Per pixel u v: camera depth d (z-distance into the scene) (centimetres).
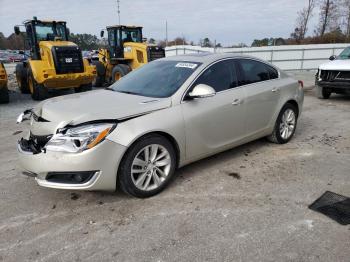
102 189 349
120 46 1427
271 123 530
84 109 363
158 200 372
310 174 440
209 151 438
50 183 340
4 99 1054
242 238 302
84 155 326
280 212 345
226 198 375
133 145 355
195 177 430
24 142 374
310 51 2197
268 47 2180
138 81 461
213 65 446
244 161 485
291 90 555
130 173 357
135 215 342
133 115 359
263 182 416
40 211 353
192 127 405
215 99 431
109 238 305
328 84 956
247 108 475
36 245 296
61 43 1132
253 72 504
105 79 1530
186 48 2389
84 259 277
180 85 410
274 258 275
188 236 306
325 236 304
